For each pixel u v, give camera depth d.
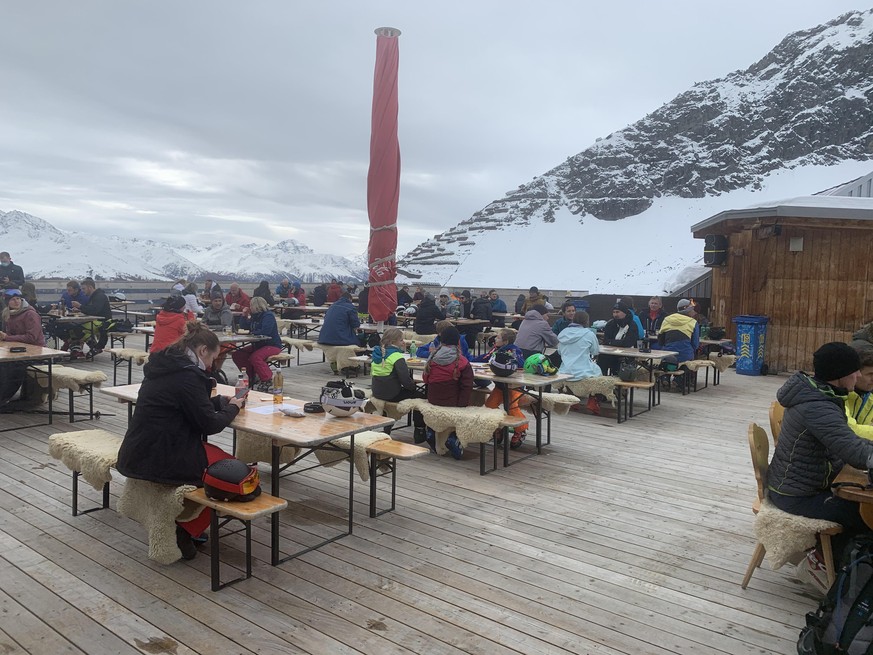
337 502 4.70
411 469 5.61
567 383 7.75
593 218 131.88
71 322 10.97
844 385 3.08
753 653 2.85
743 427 7.54
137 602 3.16
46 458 5.56
